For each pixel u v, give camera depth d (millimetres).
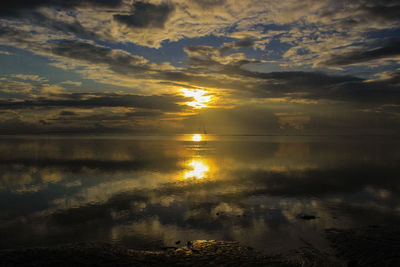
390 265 11367
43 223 17797
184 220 18500
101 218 18891
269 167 44906
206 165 47781
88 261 11578
